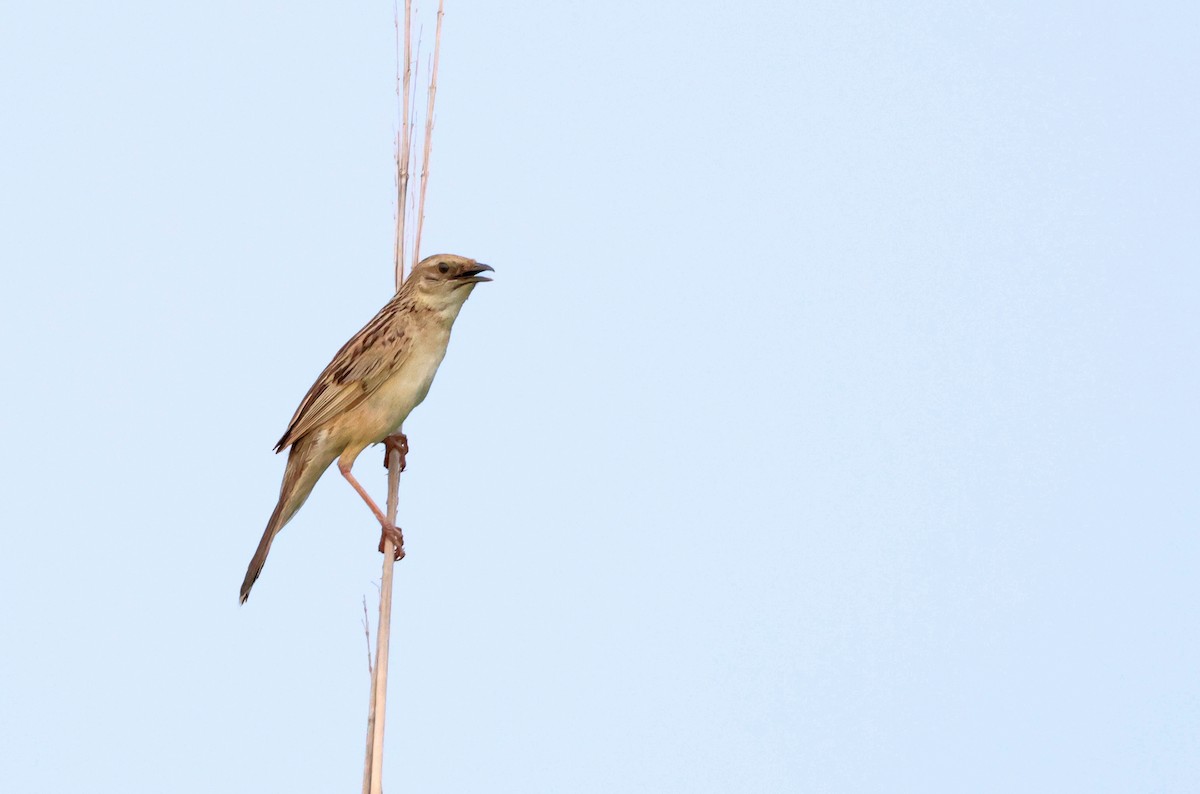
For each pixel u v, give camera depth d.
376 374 12.05
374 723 9.46
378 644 9.69
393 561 9.95
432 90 11.21
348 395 12.11
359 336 12.30
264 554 12.13
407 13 11.09
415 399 12.30
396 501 12.28
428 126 11.30
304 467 12.28
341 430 12.16
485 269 12.15
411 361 12.13
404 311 12.21
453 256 12.20
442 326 12.30
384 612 9.80
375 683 9.56
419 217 11.53
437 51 11.13
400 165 11.42
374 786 9.31
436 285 12.18
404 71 11.16
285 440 12.26
